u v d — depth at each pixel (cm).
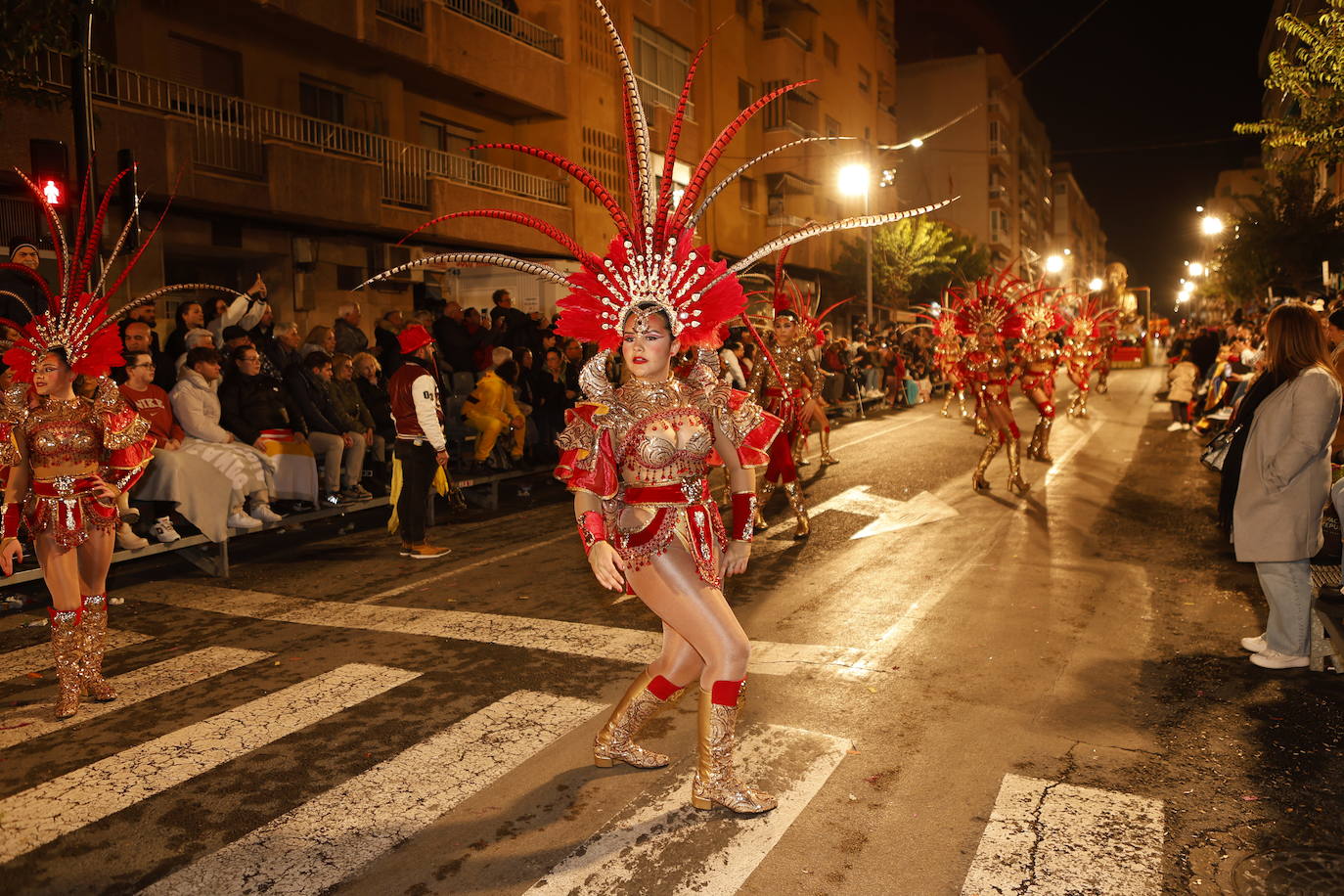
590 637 595
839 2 4025
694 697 490
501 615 652
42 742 452
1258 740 425
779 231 3272
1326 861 325
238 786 397
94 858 342
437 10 1842
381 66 1827
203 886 322
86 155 894
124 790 396
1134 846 336
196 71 1555
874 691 493
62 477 484
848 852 336
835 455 1530
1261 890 308
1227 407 1455
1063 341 2030
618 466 360
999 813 361
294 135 1673
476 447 1108
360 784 396
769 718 458
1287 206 2408
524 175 2116
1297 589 512
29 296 840
